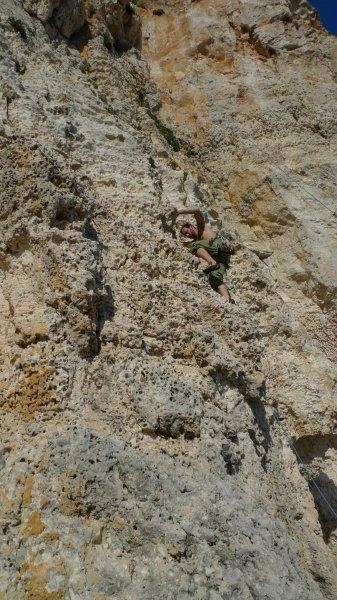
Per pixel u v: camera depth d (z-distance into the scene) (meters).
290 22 15.97
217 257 8.45
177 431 5.27
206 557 4.34
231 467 5.59
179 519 4.48
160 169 10.30
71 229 6.08
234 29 15.89
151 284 6.67
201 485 4.90
